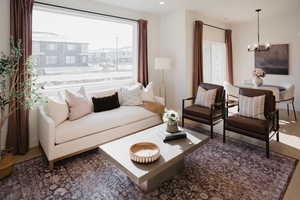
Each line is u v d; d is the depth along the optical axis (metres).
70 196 1.92
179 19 4.50
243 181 2.13
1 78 2.66
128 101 3.82
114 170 2.38
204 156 2.72
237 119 3.05
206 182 2.12
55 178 2.21
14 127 2.81
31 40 2.90
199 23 4.65
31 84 2.71
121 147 2.18
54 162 2.57
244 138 3.39
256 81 4.57
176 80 4.74
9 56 2.53
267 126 2.70
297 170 2.34
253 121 2.93
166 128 2.71
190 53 4.62
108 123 3.00
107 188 2.04
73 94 3.01
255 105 3.08
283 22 5.13
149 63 4.84
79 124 2.72
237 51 6.11
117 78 4.41
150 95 4.11
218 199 1.86
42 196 1.92
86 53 3.88
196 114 3.61
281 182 2.11
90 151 2.93
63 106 2.77
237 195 1.91
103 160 2.64
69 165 2.51
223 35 5.86
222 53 6.10
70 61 3.67
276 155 2.73
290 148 2.95
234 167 2.42
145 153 2.00
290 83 4.89
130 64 4.62
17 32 2.75
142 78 4.52
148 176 1.70
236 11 4.62
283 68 5.25
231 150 2.91
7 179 2.19
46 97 2.87
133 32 4.55
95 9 3.75
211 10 4.52
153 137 2.46
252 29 5.72
